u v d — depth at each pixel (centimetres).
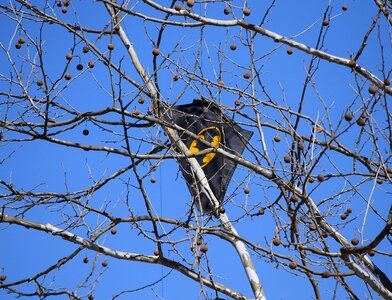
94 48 1468
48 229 1476
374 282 1258
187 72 1465
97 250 1460
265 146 1410
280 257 1307
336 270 1280
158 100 1479
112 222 1509
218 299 1395
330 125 1303
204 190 1451
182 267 1424
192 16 1283
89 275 1473
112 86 1461
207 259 1399
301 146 1329
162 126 1505
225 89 1424
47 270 1470
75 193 1551
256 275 1409
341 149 1362
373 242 1205
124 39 1562
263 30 1299
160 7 1276
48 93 1459
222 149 1468
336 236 1331
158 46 1493
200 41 1483
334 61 1287
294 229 1320
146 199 1412
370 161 1363
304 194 1289
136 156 1489
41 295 1461
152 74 1464
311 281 1387
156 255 1444
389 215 1191
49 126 1503
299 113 1368
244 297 1397
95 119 1506
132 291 1462
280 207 1350
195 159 1477
